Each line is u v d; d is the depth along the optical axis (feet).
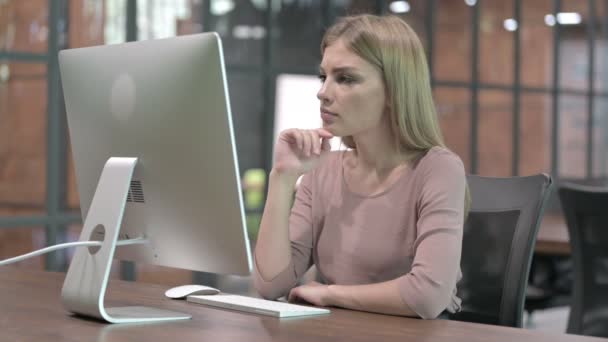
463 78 20.52
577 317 10.22
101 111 5.77
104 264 5.24
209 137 5.11
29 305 5.79
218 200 5.19
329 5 18.49
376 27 6.30
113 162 5.57
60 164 14.75
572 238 10.23
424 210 6.17
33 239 14.49
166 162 5.38
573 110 22.89
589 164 23.32
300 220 6.97
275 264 6.55
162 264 5.72
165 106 5.28
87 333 4.86
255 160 17.62
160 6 15.96
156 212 5.58
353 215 6.65
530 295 12.26
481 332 5.12
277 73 17.85
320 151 6.43
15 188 14.23
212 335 4.83
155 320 5.28
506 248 7.25
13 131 14.17
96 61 5.79
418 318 5.70
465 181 6.42
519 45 21.49
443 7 20.04
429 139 6.51
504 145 21.40
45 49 14.51
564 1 22.50
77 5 14.87
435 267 5.86
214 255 5.35
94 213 5.48
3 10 14.02
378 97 6.31
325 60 6.37
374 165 6.65
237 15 17.17
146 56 5.40
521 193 7.34
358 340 4.77
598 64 23.43
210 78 5.02
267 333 4.92
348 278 6.59
